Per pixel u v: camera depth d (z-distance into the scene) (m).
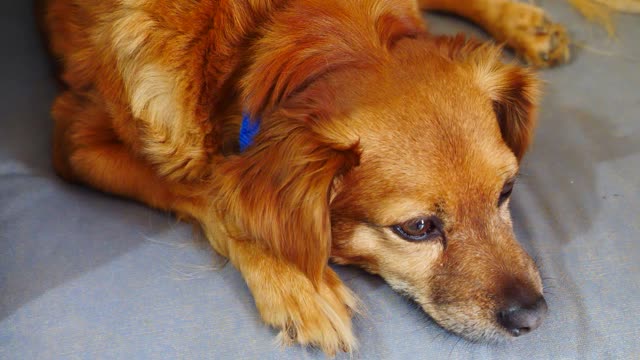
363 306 0.65
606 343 0.65
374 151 0.60
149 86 0.64
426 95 0.61
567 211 0.71
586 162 0.74
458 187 0.61
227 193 0.62
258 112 0.62
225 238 0.66
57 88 0.76
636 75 0.82
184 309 0.63
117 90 0.67
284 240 0.61
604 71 0.82
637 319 0.66
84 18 0.69
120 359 0.61
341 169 0.61
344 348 0.63
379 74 0.61
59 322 0.62
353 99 0.60
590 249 0.69
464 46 0.64
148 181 0.68
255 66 0.62
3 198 0.68
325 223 0.61
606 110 0.78
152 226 0.68
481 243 0.62
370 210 0.62
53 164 0.71
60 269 0.64
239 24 0.62
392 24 0.63
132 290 0.64
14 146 0.72
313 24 0.62
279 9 0.62
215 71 0.63
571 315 0.65
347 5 0.62
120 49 0.65
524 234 0.69
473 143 0.60
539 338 0.65
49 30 0.76
